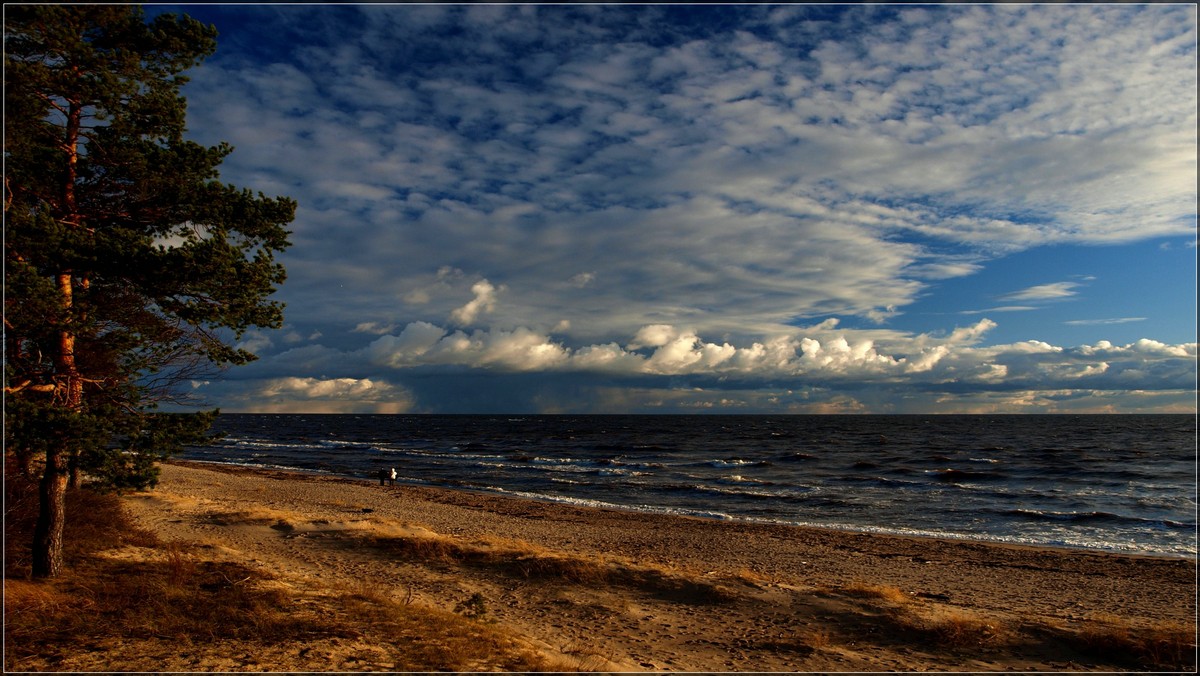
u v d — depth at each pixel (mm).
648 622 11602
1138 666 9383
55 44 8758
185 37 10180
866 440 98375
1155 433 117312
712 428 154375
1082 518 28016
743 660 9727
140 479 9375
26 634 7160
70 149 9594
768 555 19484
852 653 10070
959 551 20625
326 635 8219
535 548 17250
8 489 11141
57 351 9047
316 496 31406
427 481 43312
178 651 7184
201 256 9172
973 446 80875
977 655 9953
